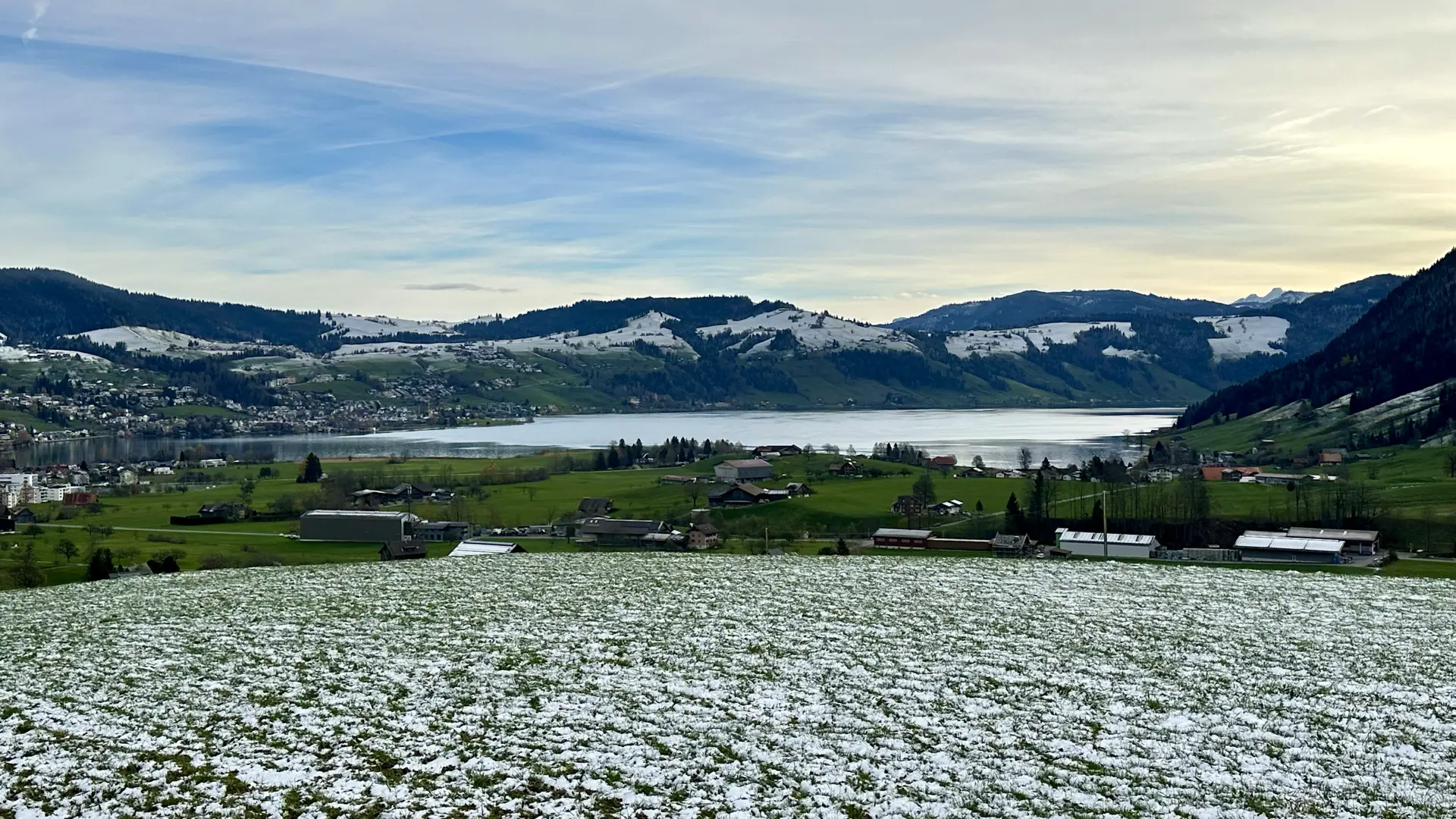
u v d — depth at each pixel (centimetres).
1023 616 6975
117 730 4653
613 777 4153
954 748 4512
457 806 3872
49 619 7006
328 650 6056
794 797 3991
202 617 6962
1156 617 6931
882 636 6406
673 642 6262
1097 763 4362
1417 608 7206
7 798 3928
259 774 4141
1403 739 4647
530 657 5891
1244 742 4603
